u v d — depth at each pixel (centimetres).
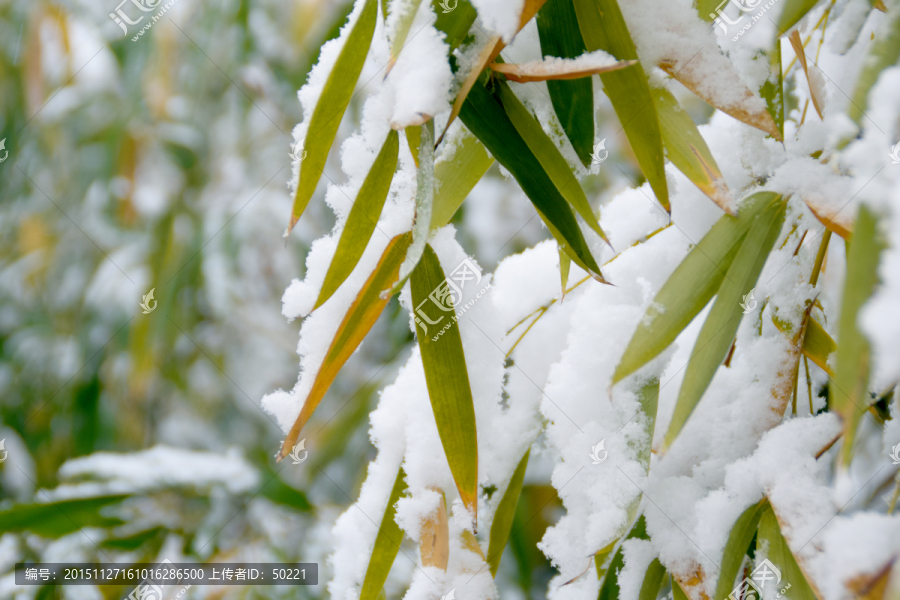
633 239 111
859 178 97
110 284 271
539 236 240
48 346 283
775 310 107
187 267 255
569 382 108
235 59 254
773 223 102
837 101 106
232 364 302
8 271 287
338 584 109
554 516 213
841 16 107
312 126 101
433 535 105
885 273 94
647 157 102
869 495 109
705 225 108
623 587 106
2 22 262
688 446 108
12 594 170
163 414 285
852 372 94
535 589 217
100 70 285
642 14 103
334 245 106
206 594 176
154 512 181
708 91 103
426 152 101
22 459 269
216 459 195
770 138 107
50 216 281
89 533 171
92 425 267
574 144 105
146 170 279
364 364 263
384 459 109
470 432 103
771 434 104
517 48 105
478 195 249
